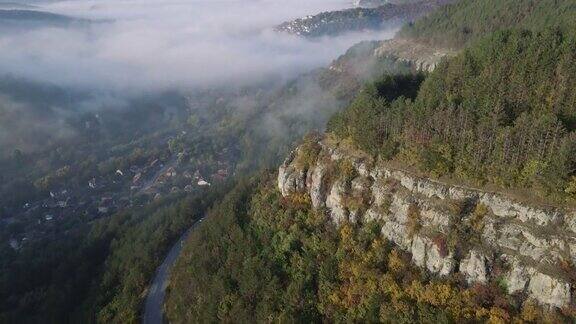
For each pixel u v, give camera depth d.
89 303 162.50
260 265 123.31
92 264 195.00
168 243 185.62
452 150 110.38
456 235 100.50
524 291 93.00
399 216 110.31
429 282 101.06
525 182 100.19
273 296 116.31
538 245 93.56
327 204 125.81
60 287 180.38
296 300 111.19
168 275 163.50
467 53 139.75
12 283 188.62
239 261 130.25
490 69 126.75
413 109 119.75
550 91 115.44
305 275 116.12
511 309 92.31
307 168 133.25
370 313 101.12
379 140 122.38
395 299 100.88
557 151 98.50
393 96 145.25
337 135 133.25
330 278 111.81
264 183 158.50
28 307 172.38
